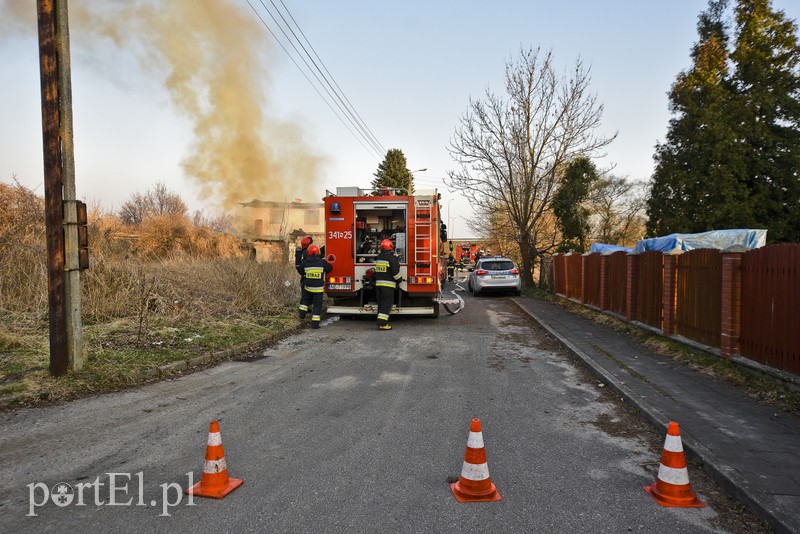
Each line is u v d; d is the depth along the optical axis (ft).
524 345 32.12
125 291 34.35
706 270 25.34
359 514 10.84
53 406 18.30
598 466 13.56
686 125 73.56
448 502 11.41
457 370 25.04
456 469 13.24
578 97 68.13
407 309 40.52
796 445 14.12
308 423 16.85
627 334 33.68
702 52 76.07
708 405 17.95
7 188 37.50
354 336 35.24
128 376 21.63
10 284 31.96
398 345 31.86
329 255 40.60
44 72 20.07
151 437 15.42
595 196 92.17
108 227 47.06
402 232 41.96
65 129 20.53
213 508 11.08
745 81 72.33
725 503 11.51
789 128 68.33
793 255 18.48
